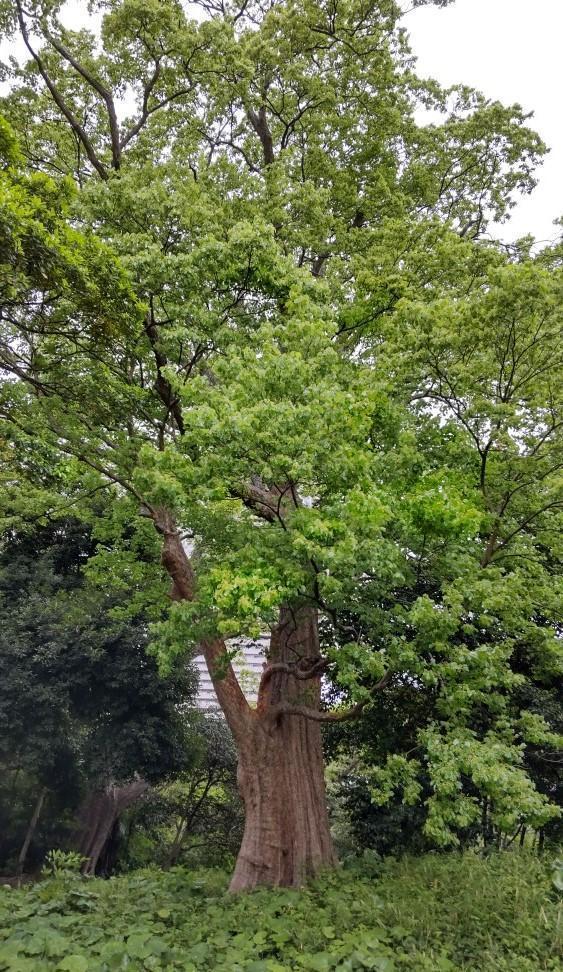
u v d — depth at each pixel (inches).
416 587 355.9
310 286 366.6
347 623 330.0
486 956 229.0
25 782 674.2
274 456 264.1
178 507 322.0
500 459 360.8
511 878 282.2
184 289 371.9
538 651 352.5
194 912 330.0
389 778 278.4
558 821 470.0
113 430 428.8
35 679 592.7
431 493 273.1
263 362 291.0
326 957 229.0
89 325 341.1
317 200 463.8
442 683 283.1
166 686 636.7
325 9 522.0
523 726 299.6
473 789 405.1
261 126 559.5
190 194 415.8
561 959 224.4
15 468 449.7
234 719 407.2
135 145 491.2
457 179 567.8
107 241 384.8
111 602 645.9
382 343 398.3
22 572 653.3
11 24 446.9
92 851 647.8
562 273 330.6
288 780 404.8
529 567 359.9
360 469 275.3
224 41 454.0
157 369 412.5
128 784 689.6
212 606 288.4
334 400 271.1
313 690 412.8
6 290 301.9
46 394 390.0
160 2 459.2
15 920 286.8
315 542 246.7
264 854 388.5
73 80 513.3
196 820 699.4
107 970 216.2
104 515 594.9
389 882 327.6
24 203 270.5
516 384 346.3
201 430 266.5
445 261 418.6
